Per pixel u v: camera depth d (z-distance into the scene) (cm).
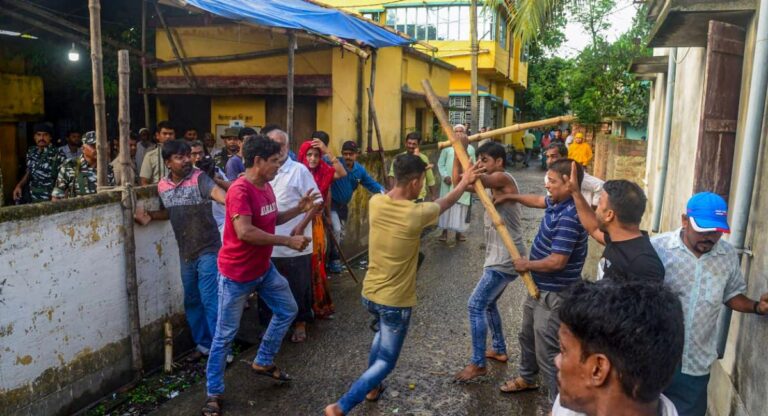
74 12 818
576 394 141
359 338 545
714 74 377
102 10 897
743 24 385
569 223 359
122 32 991
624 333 130
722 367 364
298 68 1016
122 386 445
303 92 1007
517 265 371
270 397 437
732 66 377
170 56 1055
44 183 662
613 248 292
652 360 130
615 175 1177
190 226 467
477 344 451
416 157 373
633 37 1644
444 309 622
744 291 291
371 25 967
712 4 369
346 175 680
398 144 1223
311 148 595
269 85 1022
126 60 435
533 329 418
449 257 848
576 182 333
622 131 1736
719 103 380
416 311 616
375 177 891
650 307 134
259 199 405
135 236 459
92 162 527
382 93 1140
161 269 489
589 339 136
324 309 589
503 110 2814
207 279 470
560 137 2373
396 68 1192
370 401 428
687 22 404
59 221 380
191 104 1099
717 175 385
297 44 999
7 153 887
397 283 371
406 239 364
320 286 582
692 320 287
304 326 539
